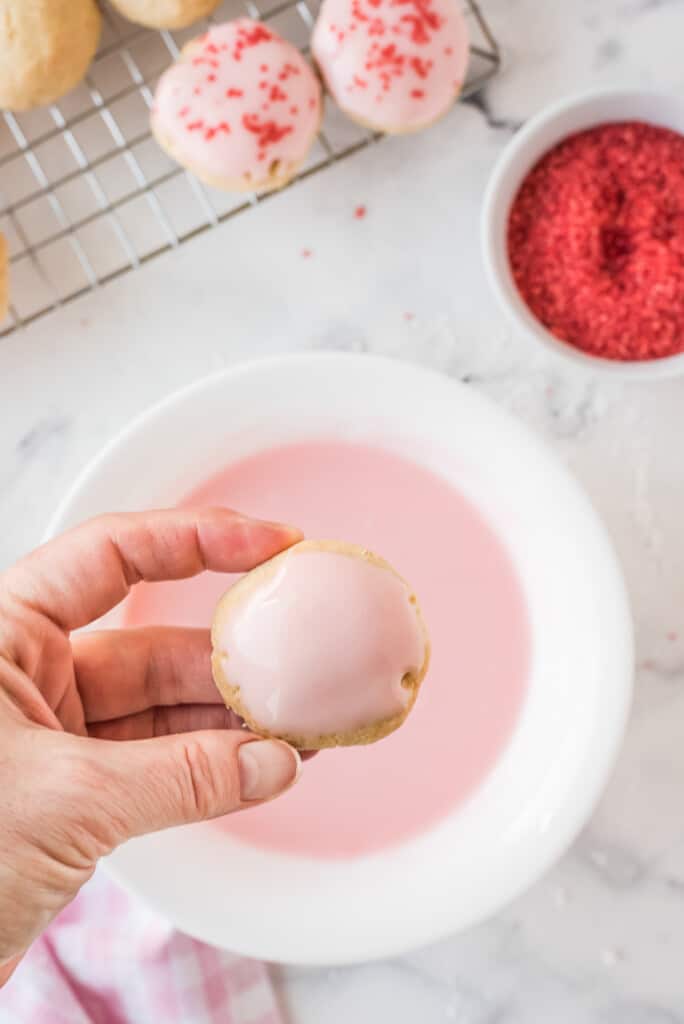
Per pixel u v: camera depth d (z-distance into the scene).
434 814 0.46
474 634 0.47
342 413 0.46
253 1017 0.50
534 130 0.47
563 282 0.48
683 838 0.50
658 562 0.50
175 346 0.51
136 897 0.44
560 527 0.45
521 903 0.50
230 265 0.51
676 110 0.47
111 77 0.51
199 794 0.36
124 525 0.41
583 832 0.50
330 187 0.50
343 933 0.45
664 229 0.48
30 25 0.47
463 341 0.50
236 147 0.47
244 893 0.45
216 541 0.42
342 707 0.37
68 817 0.36
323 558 0.38
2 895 0.36
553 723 0.46
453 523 0.47
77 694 0.43
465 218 0.50
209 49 0.47
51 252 0.51
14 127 0.50
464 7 0.50
